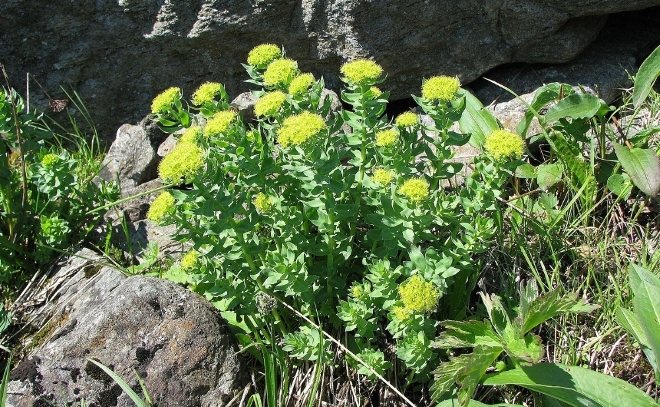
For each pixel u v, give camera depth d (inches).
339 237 24.1
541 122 29.3
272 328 25.1
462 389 21.7
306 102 23.2
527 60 35.4
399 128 23.7
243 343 25.1
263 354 23.7
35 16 35.4
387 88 36.0
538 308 21.5
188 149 21.1
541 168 29.9
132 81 37.2
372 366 23.3
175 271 28.2
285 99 22.8
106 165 34.3
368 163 24.5
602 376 21.3
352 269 26.0
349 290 24.5
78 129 38.3
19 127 30.1
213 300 26.5
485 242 23.2
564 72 35.5
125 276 28.1
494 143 21.8
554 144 29.1
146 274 28.8
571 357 24.0
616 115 34.3
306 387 24.1
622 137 30.6
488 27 34.1
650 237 28.0
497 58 35.0
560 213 27.9
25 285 30.6
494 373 22.8
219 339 24.3
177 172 20.7
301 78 22.7
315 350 23.7
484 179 22.8
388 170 23.5
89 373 23.4
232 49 35.6
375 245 24.7
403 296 21.2
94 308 25.5
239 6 34.2
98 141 36.9
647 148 29.6
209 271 24.2
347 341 24.9
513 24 33.7
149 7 34.8
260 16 34.2
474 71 35.4
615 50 36.3
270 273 23.3
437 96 22.3
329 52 35.2
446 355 24.4
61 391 23.4
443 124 22.9
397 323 22.3
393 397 24.1
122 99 37.8
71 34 35.8
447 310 25.5
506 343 22.2
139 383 23.2
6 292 30.3
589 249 27.1
